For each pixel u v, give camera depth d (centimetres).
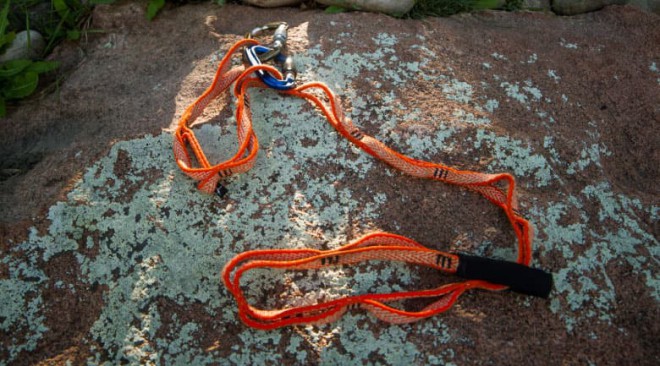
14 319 140
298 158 160
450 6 218
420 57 187
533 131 174
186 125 164
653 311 145
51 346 138
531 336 139
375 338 138
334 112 161
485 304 143
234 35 197
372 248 142
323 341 137
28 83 190
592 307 145
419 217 154
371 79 179
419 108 173
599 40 212
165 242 148
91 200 153
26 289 143
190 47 196
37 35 207
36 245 147
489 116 175
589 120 182
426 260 143
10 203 157
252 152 152
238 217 151
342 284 144
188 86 179
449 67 187
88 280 144
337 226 151
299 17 203
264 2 208
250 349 136
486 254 151
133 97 182
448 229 153
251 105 169
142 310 141
